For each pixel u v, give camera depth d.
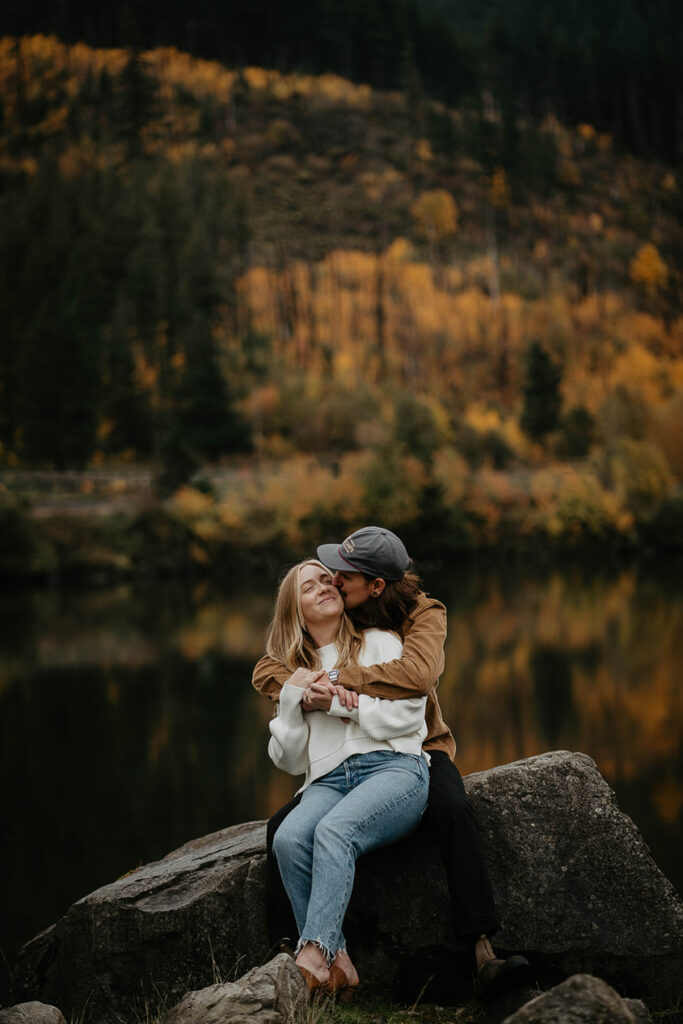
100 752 21.53
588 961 3.46
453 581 54.94
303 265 141.88
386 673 3.20
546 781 3.60
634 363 124.31
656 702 25.23
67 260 102.31
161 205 125.75
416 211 163.00
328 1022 2.99
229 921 3.58
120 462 79.38
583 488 71.75
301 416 89.25
